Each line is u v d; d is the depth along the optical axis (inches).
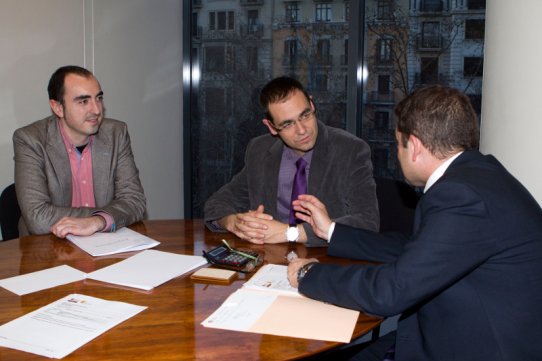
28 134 90.7
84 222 77.5
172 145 156.9
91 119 91.8
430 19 131.2
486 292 45.9
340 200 81.7
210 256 63.7
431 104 50.1
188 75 157.8
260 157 87.7
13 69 118.6
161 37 149.9
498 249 45.2
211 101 158.9
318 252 69.4
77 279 58.3
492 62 85.1
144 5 144.2
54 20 124.6
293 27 146.2
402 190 85.0
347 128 139.4
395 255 64.4
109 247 70.4
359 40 135.4
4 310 49.4
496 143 84.8
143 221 89.3
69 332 44.6
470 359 46.0
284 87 76.5
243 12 151.4
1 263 64.1
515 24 80.1
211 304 51.4
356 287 48.2
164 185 155.3
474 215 45.0
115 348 41.9
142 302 51.8
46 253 68.7
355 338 45.0
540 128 78.7
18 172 88.5
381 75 136.9
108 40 136.4
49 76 124.8
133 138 145.3
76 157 95.3
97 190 95.5
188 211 163.2
